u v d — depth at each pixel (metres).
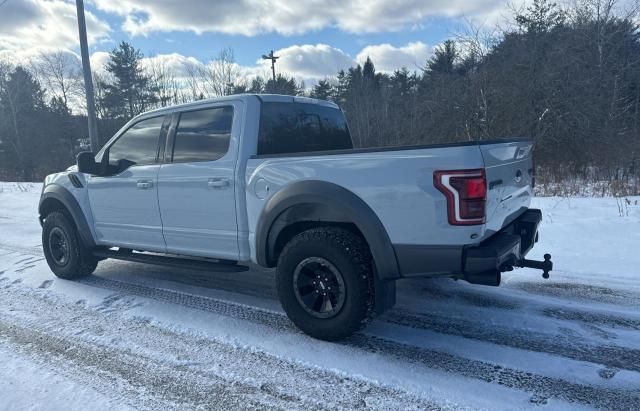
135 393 3.04
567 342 3.67
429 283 5.17
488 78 18.86
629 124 19.36
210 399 2.96
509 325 4.02
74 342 3.83
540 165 17.92
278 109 4.51
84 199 5.38
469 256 3.20
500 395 2.94
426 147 3.24
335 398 2.95
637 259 5.66
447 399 2.91
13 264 6.44
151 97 52.81
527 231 4.14
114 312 4.51
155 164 4.75
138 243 5.01
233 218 4.18
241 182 4.08
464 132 19.41
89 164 5.07
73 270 5.54
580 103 17.77
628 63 19.27
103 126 49.44
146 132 4.88
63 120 48.62
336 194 3.53
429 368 3.30
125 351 3.65
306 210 3.78
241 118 4.22
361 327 3.62
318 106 5.12
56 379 3.23
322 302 3.73
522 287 4.96
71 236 5.51
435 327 4.02
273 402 2.92
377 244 3.43
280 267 3.84
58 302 4.84
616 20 19.56
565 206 9.09
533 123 18.20
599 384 3.05
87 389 3.09
